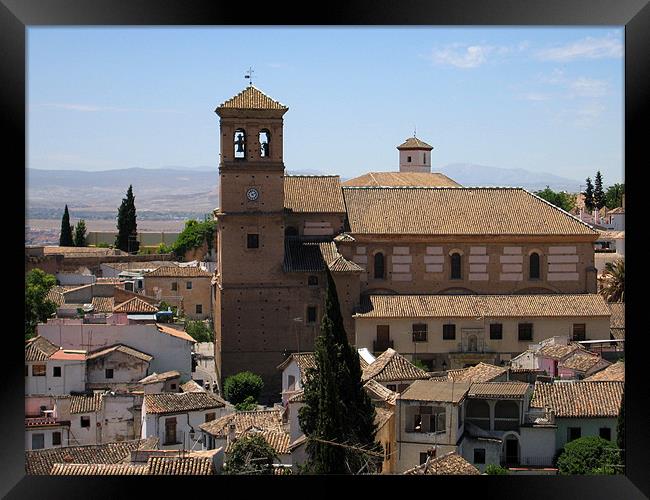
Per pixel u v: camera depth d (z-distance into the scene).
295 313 106.06
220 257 106.88
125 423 77.06
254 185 106.31
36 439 74.50
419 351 104.38
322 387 57.00
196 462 53.06
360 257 110.62
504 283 111.25
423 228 111.00
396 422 62.69
